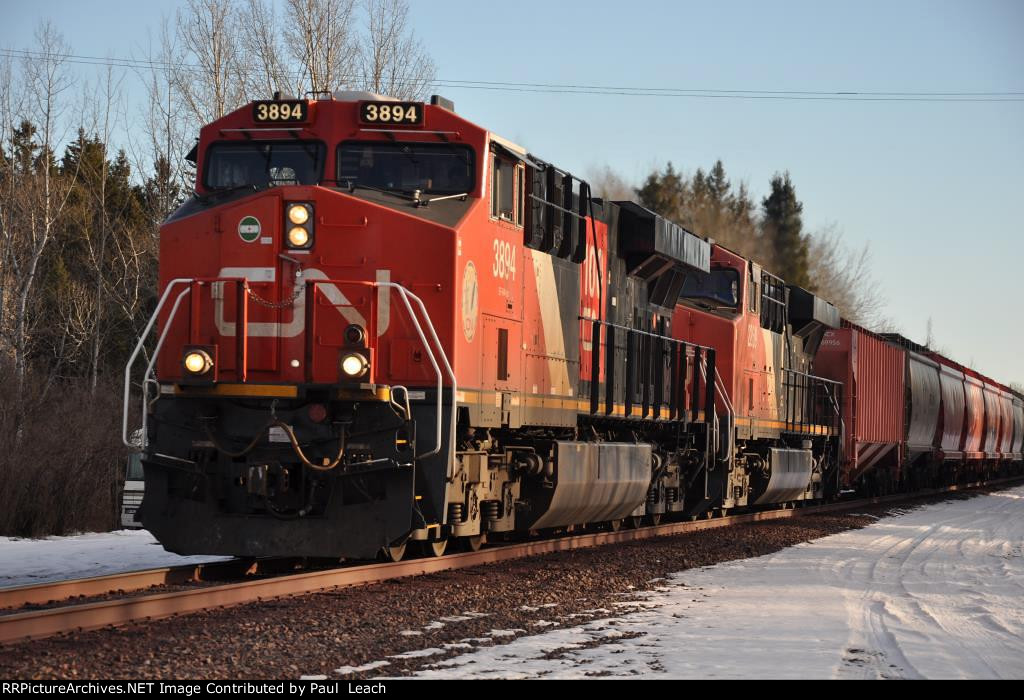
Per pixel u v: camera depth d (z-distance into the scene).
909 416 139.62
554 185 54.44
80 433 95.38
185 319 42.78
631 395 66.00
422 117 44.91
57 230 147.38
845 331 116.00
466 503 46.50
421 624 34.59
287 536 41.66
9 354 113.12
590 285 61.09
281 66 130.50
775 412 92.06
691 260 76.06
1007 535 78.94
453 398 41.38
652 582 47.56
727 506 80.25
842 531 80.69
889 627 36.59
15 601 36.19
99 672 26.77
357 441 41.56
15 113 133.75
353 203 42.75
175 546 42.38
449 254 42.62
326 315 42.34
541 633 34.25
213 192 44.75
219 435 42.28
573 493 55.56
